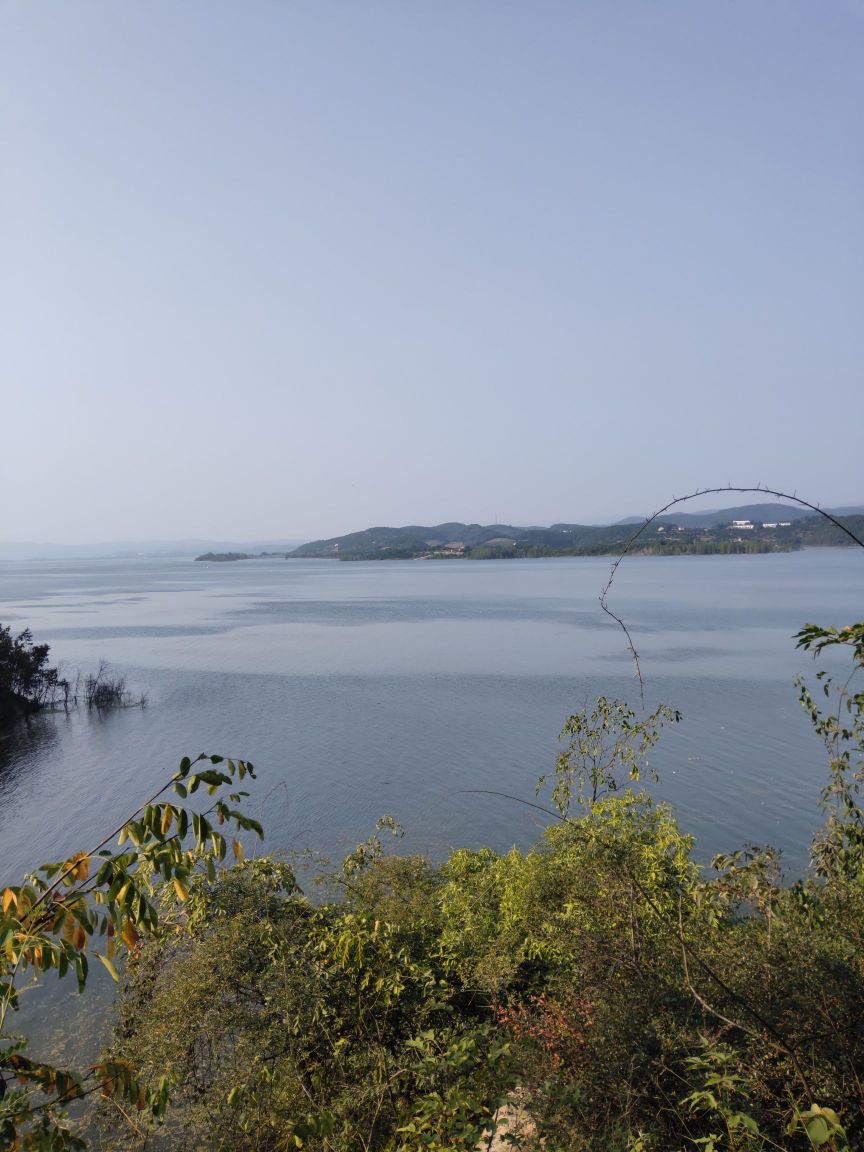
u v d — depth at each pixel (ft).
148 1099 13.03
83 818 104.42
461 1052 18.56
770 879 21.65
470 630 323.98
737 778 108.99
